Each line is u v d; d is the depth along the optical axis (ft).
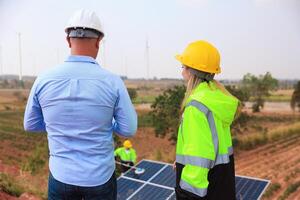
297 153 27.68
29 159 31.68
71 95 7.02
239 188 14.29
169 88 32.40
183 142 8.21
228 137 8.83
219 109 8.09
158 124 32.60
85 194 7.37
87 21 7.20
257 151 29.32
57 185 7.39
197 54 8.50
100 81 7.16
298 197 26.32
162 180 16.53
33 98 7.45
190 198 8.29
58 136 7.23
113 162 7.78
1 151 32.63
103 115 7.16
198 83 8.62
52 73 7.24
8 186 29.55
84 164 7.20
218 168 8.36
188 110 8.06
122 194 15.78
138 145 33.12
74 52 7.38
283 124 28.81
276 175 27.99
